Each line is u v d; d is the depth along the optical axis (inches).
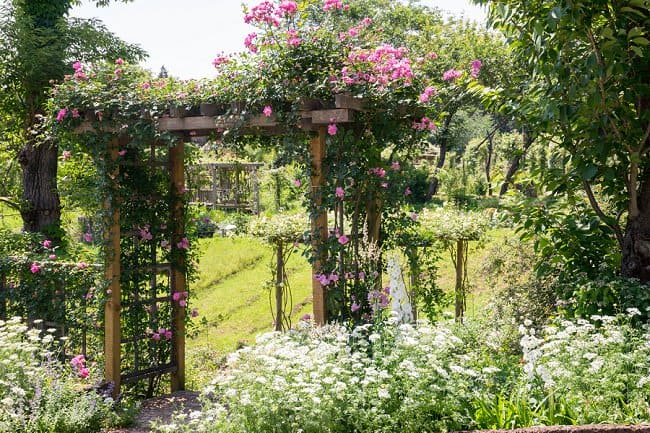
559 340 174.7
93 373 238.7
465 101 491.5
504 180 235.1
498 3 195.3
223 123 207.8
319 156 202.2
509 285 263.7
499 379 173.8
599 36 187.0
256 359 165.6
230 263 520.4
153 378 257.0
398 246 231.3
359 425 147.0
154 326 253.3
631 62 190.5
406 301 216.4
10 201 455.8
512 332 235.1
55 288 253.6
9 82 439.2
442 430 148.5
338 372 150.5
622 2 181.6
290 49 195.5
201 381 273.1
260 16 196.2
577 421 148.9
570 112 189.2
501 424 149.6
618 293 194.2
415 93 203.0
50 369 211.6
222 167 788.6
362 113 200.2
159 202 252.4
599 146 194.1
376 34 214.5
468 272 382.9
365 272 212.2
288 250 335.0
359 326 188.7
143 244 249.4
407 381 153.9
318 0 206.4
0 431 174.2
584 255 213.3
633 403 149.6
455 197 761.0
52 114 234.4
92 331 246.5
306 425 144.5
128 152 242.7
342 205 207.3
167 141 234.2
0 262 262.1
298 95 192.7
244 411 149.6
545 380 155.9
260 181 759.7
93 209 273.7
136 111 221.3
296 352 165.3
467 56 524.1
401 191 216.8
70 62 448.5
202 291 466.0
